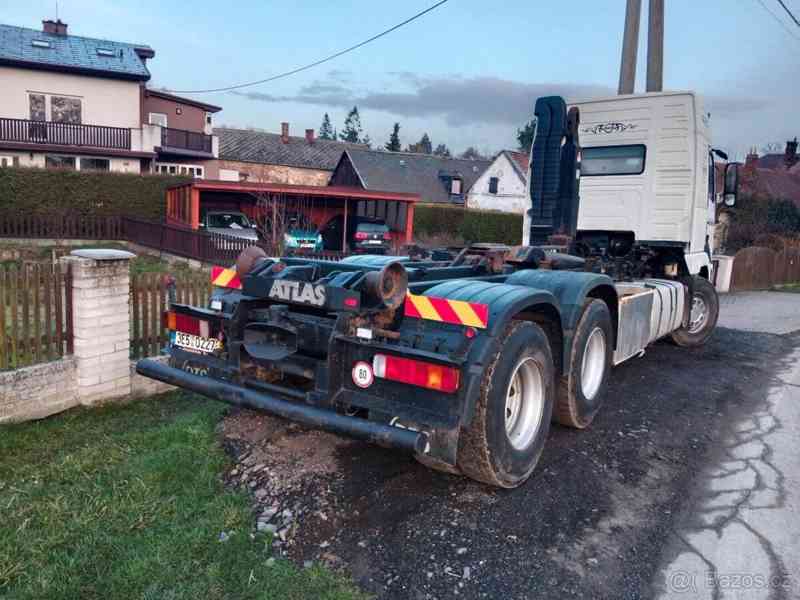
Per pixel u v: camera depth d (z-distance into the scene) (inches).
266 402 143.2
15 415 190.9
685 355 316.2
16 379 190.4
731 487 161.9
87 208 874.1
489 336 133.6
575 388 183.8
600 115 326.6
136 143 1136.8
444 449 127.5
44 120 1085.8
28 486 147.6
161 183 907.4
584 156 334.0
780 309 533.6
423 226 1416.1
